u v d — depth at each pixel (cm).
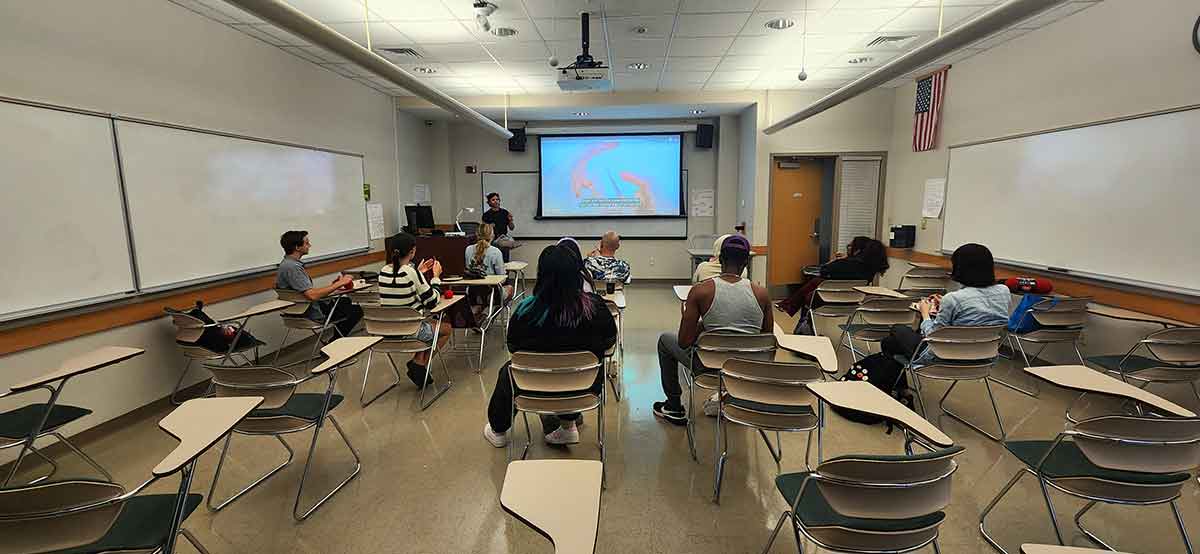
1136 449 166
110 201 310
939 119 564
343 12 394
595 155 841
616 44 478
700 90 690
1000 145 467
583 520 124
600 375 260
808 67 563
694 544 210
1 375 254
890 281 665
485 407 349
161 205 345
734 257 270
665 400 358
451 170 858
